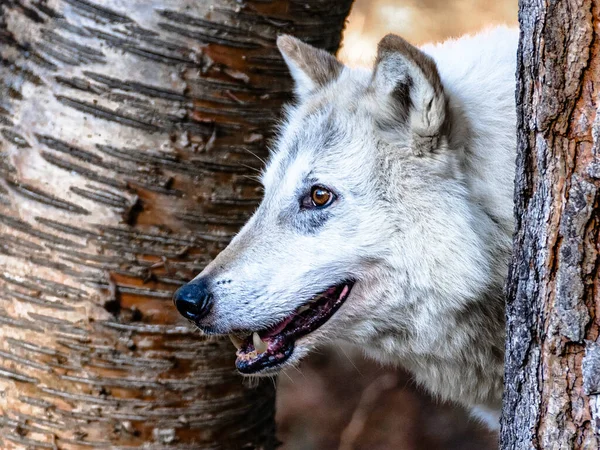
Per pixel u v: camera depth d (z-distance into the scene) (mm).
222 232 4141
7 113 4027
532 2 2566
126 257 3980
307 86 4262
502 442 2838
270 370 4027
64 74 3908
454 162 3695
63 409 4062
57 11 3916
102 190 3926
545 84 2508
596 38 2414
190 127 3979
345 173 3812
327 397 8211
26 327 4023
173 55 3904
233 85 4035
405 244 3756
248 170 4152
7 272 4031
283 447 7648
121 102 3891
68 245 3957
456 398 4312
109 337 4020
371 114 3830
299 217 3902
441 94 3514
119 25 3859
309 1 4273
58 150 3924
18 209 3996
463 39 4387
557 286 2521
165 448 4180
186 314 3850
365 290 3879
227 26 3963
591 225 2451
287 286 3857
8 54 4070
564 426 2537
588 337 2475
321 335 3982
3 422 4121
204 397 4227
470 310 3836
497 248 3777
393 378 8180
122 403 4086
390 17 12750
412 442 7461
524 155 2660
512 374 2754
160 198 3990
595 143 2428
